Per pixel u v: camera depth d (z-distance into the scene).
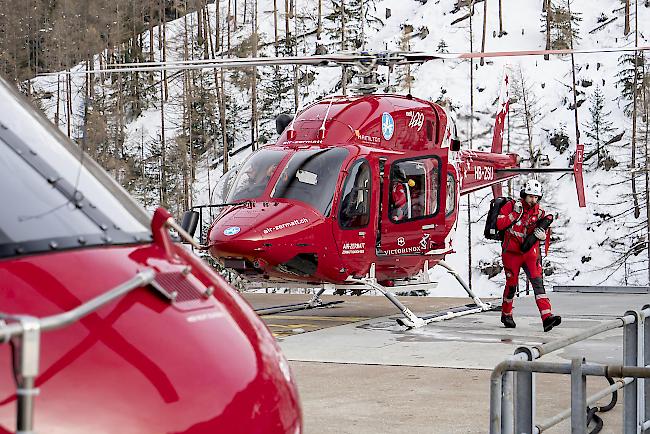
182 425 2.29
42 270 2.39
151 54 75.44
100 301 2.12
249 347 2.63
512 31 80.81
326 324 15.04
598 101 67.12
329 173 14.31
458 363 10.72
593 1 83.88
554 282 56.88
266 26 91.44
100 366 2.25
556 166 64.69
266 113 73.44
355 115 15.19
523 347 5.57
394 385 9.32
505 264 13.98
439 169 15.92
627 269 56.47
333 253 14.25
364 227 14.59
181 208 61.19
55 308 2.30
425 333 13.65
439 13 86.81
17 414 1.84
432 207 15.86
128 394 2.24
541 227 13.58
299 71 78.06
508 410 5.31
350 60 15.73
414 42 82.75
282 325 14.88
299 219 13.90
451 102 71.25
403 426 7.46
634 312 6.88
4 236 2.45
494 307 16.73
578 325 14.41
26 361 1.82
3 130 2.80
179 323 2.49
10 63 52.41
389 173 15.02
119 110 58.53
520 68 69.19
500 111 21.55
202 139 70.75
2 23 52.03
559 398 8.46
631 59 70.38
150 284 2.51
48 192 2.69
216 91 72.56
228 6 90.31
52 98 58.25
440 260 16.47
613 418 7.68
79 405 2.17
